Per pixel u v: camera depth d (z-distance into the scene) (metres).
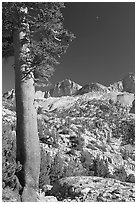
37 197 8.02
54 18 9.33
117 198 7.55
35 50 8.73
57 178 13.64
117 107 129.38
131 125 41.19
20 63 8.78
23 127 8.45
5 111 25.98
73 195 8.36
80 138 29.14
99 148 30.98
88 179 9.55
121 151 33.44
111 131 47.16
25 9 8.95
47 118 38.84
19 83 8.70
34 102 8.84
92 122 53.44
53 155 20.78
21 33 9.01
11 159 8.00
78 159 22.59
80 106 140.12
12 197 7.18
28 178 8.17
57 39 9.52
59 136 27.78
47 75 9.18
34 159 8.40
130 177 20.02
